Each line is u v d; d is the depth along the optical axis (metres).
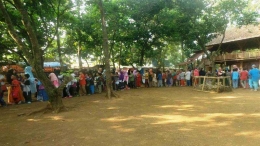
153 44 25.61
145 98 12.20
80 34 25.41
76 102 11.41
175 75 21.91
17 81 12.14
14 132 6.36
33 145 5.19
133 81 19.08
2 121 7.82
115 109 9.23
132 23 23.16
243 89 16.56
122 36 24.11
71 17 18.83
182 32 22.55
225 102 10.30
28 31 8.92
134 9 22.31
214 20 19.70
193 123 6.59
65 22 19.97
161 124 6.58
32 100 13.39
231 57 30.83
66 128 6.52
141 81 20.33
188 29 21.55
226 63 33.62
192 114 7.80
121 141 5.21
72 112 8.84
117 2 21.95
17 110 9.92
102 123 6.97
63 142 5.31
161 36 24.33
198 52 35.97
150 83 20.22
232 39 30.02
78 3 16.56
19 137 5.87
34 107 10.53
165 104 10.12
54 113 8.76
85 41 26.03
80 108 9.67
